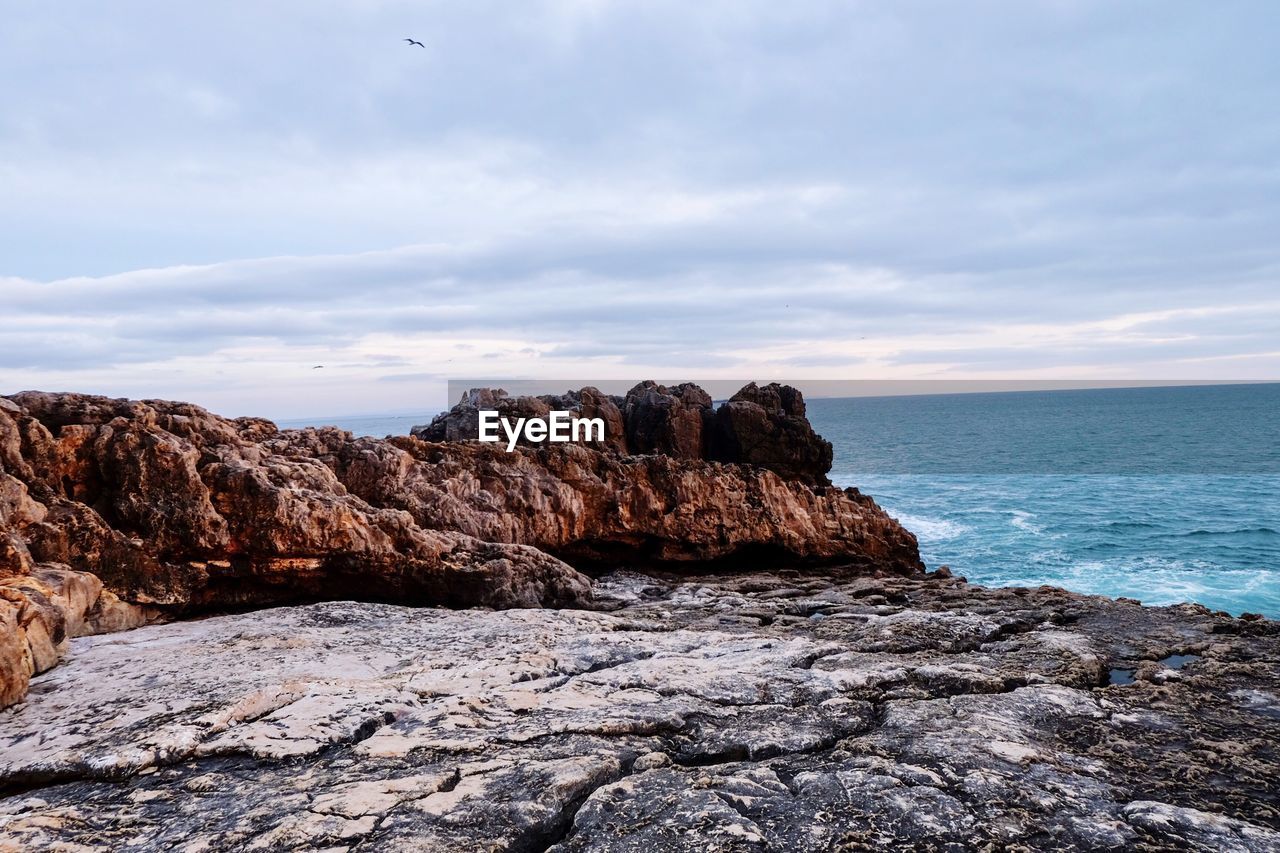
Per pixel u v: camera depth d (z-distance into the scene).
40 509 15.73
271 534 17.77
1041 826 7.15
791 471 37.47
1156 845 6.88
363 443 24.00
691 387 41.06
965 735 9.23
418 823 7.18
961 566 37.97
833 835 6.98
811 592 22.62
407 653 13.07
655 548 26.41
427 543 19.72
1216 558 39.31
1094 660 12.92
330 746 9.02
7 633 10.38
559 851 6.82
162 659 12.36
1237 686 11.61
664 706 10.16
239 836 6.99
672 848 6.78
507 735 9.22
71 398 18.77
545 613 16.83
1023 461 94.25
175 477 17.39
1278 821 7.54
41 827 7.18
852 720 9.91
